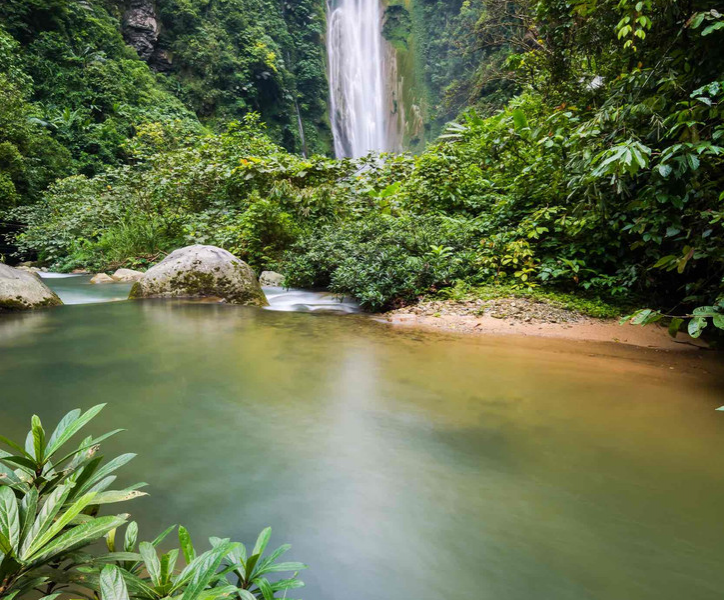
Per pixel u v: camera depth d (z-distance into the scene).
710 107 2.89
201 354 3.39
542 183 5.85
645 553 1.31
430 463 1.82
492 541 1.36
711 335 3.90
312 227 8.43
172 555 0.87
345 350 3.54
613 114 3.75
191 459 1.82
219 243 8.41
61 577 0.74
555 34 5.54
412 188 7.90
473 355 3.41
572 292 5.18
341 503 1.54
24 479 0.92
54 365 3.06
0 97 15.77
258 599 1.02
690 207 3.58
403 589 1.17
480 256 5.89
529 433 2.09
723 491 1.63
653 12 3.60
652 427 2.16
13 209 13.88
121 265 9.57
